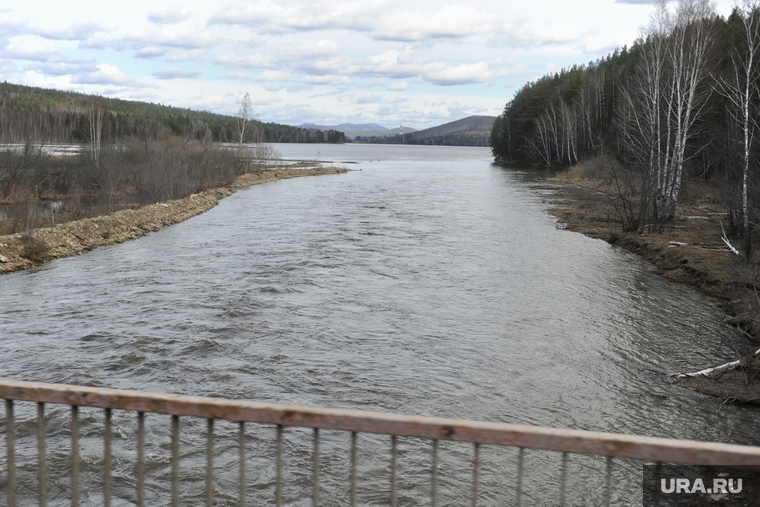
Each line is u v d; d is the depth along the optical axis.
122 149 55.34
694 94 35.97
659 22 36.59
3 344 14.91
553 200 46.72
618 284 21.25
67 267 23.53
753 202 25.23
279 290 19.91
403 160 130.38
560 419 11.27
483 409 11.67
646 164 34.34
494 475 9.41
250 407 3.12
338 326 16.41
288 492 8.96
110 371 13.38
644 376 13.27
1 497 8.66
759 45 27.28
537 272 22.95
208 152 60.75
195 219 36.59
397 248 27.34
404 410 11.62
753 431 10.73
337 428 3.04
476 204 44.34
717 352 14.70
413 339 15.51
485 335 15.87
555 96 103.44
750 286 19.33
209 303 18.41
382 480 9.30
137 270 22.89
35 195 43.59
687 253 24.23
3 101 137.88
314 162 104.81
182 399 3.17
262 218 36.91
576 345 15.17
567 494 8.83
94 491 8.96
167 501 8.77
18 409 11.32
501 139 119.81
